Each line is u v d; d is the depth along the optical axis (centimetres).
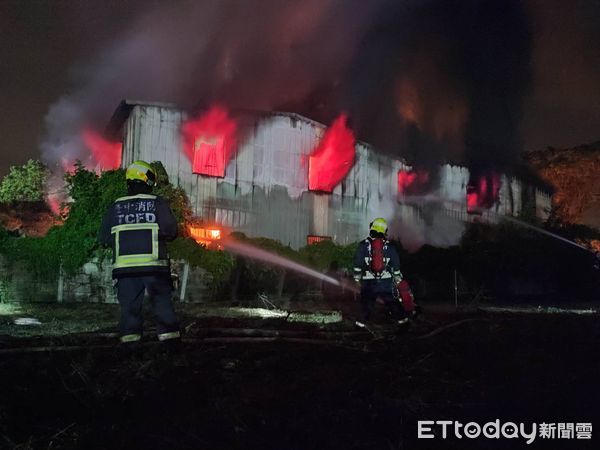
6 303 1192
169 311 547
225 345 621
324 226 2186
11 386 416
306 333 713
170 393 407
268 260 1484
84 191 1285
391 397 418
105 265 1252
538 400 423
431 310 1230
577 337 754
